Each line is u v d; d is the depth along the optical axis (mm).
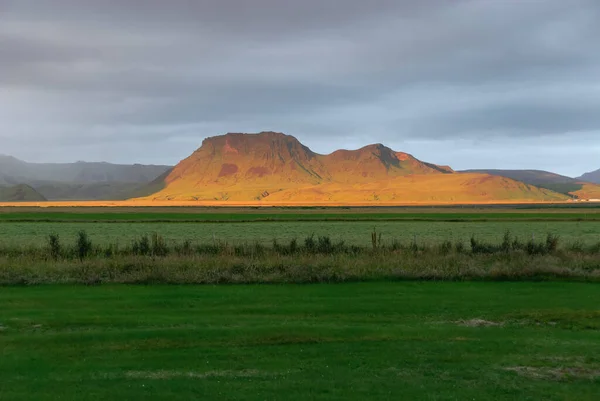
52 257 23469
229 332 11008
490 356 9508
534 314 13070
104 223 82250
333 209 158750
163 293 16047
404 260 21562
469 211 135500
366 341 10438
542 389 7914
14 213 114438
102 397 7527
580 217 100500
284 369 8766
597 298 15422
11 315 12969
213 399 7469
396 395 7641
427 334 11023
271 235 55531
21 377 8375
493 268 19531
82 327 11773
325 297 15438
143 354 9594
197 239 49281
